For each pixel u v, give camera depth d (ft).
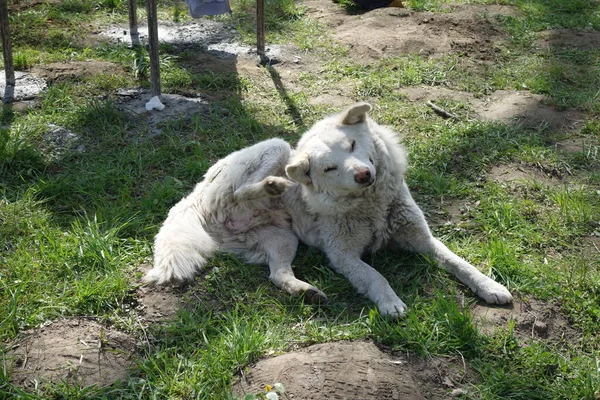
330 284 8.22
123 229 8.99
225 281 8.23
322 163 8.00
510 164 10.32
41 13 14.66
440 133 11.07
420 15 15.23
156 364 7.10
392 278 8.34
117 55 13.10
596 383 6.95
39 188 9.52
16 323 7.52
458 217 9.30
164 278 8.10
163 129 10.98
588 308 7.81
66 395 6.80
